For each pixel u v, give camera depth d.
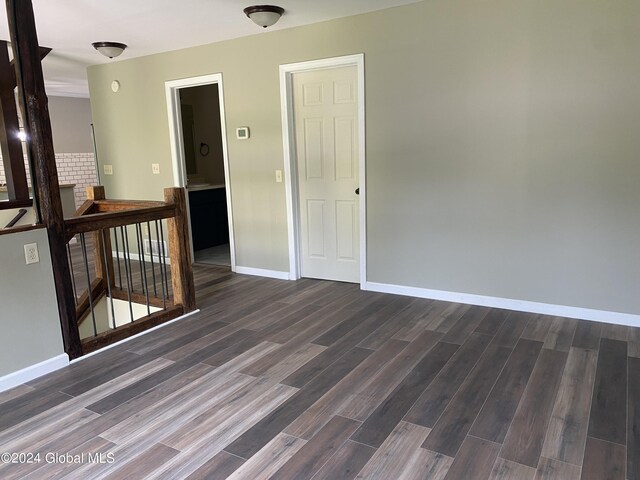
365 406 2.40
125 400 2.51
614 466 1.91
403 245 4.11
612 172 3.22
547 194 3.45
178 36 4.44
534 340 3.14
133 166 5.68
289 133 4.52
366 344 3.16
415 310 3.79
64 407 2.46
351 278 4.61
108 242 4.30
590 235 3.36
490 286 3.79
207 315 3.80
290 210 4.66
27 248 2.71
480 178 3.67
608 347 3.00
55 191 2.84
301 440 2.13
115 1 3.37
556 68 3.28
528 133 3.44
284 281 4.77
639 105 3.08
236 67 4.69
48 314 2.84
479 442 2.09
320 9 3.76
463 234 3.82
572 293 3.49
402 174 3.99
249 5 3.58
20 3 2.63
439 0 3.59
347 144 4.34
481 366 2.80
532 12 3.29
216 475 1.91
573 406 2.35
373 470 1.92
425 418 2.28
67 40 4.48
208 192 6.42
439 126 3.76
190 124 7.12
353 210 4.45
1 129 4.13
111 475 1.92
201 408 2.42
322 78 4.33
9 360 2.67
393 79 3.88
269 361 2.94
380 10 3.83
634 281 3.28
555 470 1.90
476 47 3.52
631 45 3.04
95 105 5.82
